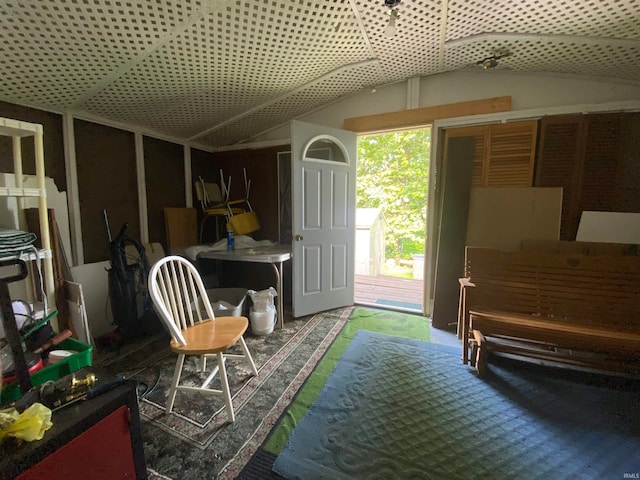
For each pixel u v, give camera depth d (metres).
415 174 6.80
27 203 1.99
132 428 0.99
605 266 1.87
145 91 2.21
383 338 2.46
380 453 1.31
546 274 2.00
